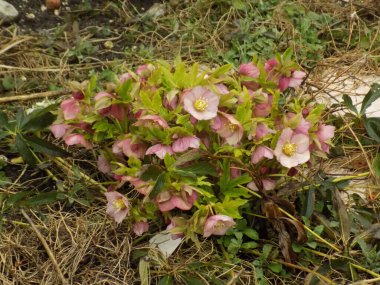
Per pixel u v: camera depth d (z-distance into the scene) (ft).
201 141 3.34
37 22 5.14
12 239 3.47
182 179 3.17
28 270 3.35
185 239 3.39
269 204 3.33
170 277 3.23
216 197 3.40
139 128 3.31
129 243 3.44
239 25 5.07
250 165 3.37
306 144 3.28
